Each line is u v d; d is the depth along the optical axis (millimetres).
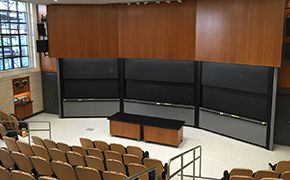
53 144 8383
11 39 13141
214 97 11477
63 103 13758
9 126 11039
